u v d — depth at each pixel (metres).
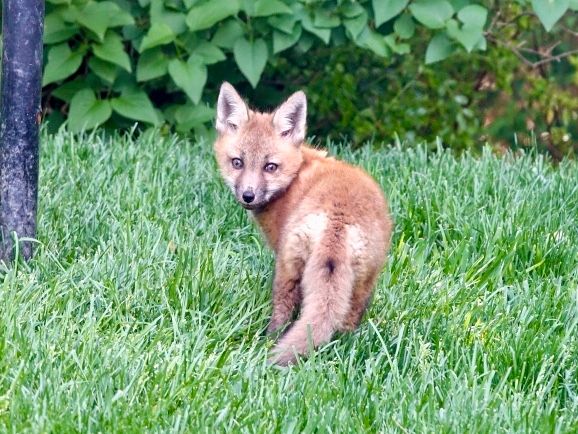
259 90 17.78
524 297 10.08
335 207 8.97
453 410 7.77
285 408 7.70
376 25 14.86
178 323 9.04
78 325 8.95
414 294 10.15
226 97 10.95
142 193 12.13
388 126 18.17
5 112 10.01
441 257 11.02
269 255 10.90
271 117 10.63
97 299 9.41
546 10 14.49
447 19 14.84
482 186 12.72
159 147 13.84
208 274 10.00
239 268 10.52
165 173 12.74
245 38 15.38
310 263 8.74
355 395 8.00
